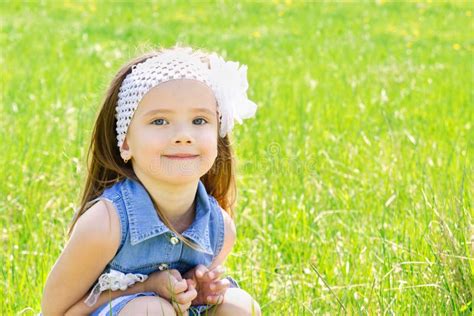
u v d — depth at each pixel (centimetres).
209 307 458
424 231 597
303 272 607
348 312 500
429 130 1005
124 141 444
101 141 454
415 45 1872
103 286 436
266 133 968
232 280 490
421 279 538
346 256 607
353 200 730
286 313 518
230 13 2377
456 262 514
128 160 457
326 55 1658
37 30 1856
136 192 439
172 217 451
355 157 859
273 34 1995
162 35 1900
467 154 872
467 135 980
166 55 445
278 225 685
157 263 445
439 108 1148
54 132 927
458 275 512
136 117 435
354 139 937
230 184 490
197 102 435
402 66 1481
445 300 503
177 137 428
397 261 574
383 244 587
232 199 495
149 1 2564
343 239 644
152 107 431
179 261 453
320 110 1105
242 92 464
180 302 432
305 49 1741
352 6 2580
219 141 478
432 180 754
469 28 2200
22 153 844
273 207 709
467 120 1089
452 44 1911
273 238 661
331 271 583
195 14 2341
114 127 451
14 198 744
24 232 663
